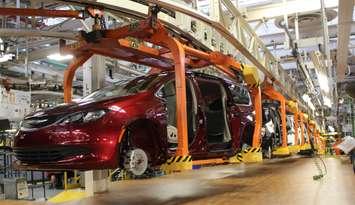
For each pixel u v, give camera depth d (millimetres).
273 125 8953
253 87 6727
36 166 4105
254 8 9648
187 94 5133
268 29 13000
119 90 4852
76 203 5098
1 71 11070
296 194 5121
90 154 3889
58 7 8180
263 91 8914
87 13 4750
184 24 5555
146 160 4219
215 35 6547
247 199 4848
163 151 4547
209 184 6672
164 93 4793
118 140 3977
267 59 8898
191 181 7391
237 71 6547
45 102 13102
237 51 7586
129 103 4246
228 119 5941
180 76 4441
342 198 4688
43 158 4055
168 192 5891
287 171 8742
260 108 6738
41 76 12453
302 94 14961
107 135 3930
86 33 4918
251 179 7207
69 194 5910
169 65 6145
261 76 8406
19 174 10445
